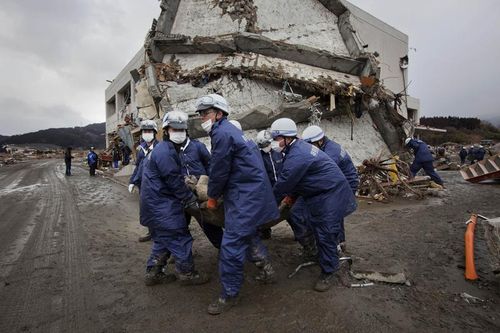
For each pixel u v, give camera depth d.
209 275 4.11
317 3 14.31
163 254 3.81
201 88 12.21
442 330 2.88
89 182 14.78
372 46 20.80
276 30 13.44
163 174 3.54
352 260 4.42
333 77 12.32
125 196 10.41
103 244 5.39
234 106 11.88
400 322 3.00
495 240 3.67
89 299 3.52
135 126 14.77
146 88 12.89
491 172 12.11
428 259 4.52
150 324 3.03
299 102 11.27
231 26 13.07
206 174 4.77
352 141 12.79
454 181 13.30
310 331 2.88
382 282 3.80
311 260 4.53
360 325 2.95
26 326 3.01
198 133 11.34
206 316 3.16
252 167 3.27
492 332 2.84
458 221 6.49
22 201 9.67
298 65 12.48
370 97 12.40
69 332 2.92
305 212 4.43
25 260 4.68
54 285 3.86
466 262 4.02
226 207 3.40
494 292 3.58
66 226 6.56
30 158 48.88
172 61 13.27
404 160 13.67
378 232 5.82
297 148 3.59
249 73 11.90
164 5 13.44
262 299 3.47
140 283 3.92
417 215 7.07
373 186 9.33
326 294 3.54
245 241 3.29
